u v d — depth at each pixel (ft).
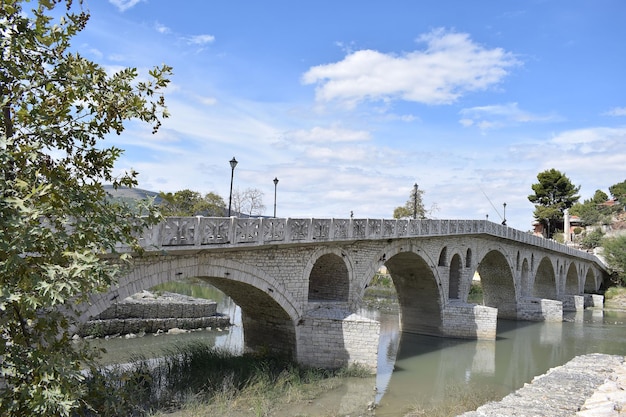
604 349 115.44
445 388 75.10
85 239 22.09
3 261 19.42
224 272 64.08
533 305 166.20
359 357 74.84
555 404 49.47
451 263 134.21
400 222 99.04
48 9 21.84
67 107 23.00
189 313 110.42
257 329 82.53
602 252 300.61
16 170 21.13
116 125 24.44
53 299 19.75
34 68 22.25
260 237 65.41
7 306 20.75
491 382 81.05
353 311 87.97
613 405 47.24
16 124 22.16
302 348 76.54
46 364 20.56
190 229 55.36
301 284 76.79
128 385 27.91
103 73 23.57
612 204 394.32
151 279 54.60
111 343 90.38
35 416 20.17
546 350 112.68
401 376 82.58
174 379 63.52
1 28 21.22
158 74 25.18
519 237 163.02
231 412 55.67
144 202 25.39
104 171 25.39
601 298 239.30
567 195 350.02
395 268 122.93
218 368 68.80
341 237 81.35
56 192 21.47
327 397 64.80
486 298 173.47
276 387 64.64
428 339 119.85
